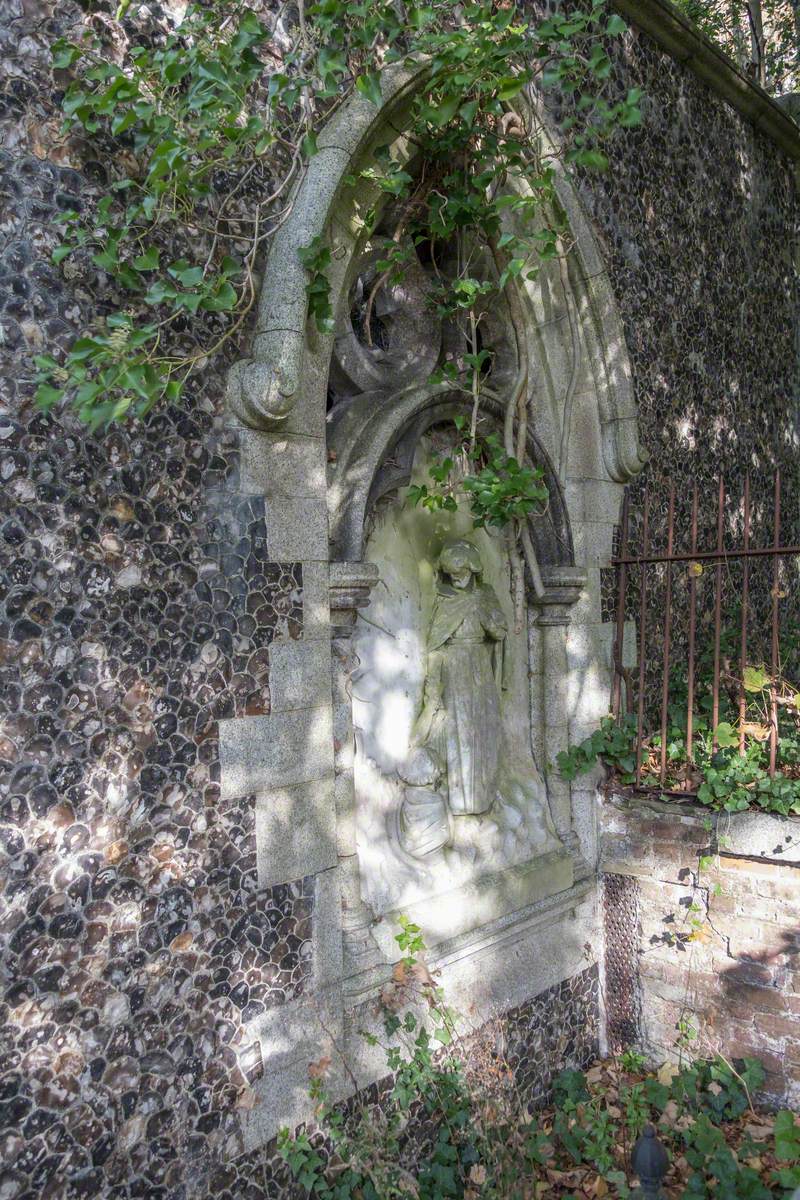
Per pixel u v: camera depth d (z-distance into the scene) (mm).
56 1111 2518
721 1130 3863
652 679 5223
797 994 3936
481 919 3910
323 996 3229
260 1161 3021
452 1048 3750
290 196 3053
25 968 2455
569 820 4531
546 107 4379
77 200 2572
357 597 3383
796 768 4203
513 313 4188
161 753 2773
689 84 5754
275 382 2930
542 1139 3650
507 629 4207
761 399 6703
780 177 7059
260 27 2602
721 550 4223
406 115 3492
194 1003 2854
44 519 2502
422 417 3832
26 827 2459
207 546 2904
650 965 4422
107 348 2287
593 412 4703
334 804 3324
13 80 2443
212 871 2908
